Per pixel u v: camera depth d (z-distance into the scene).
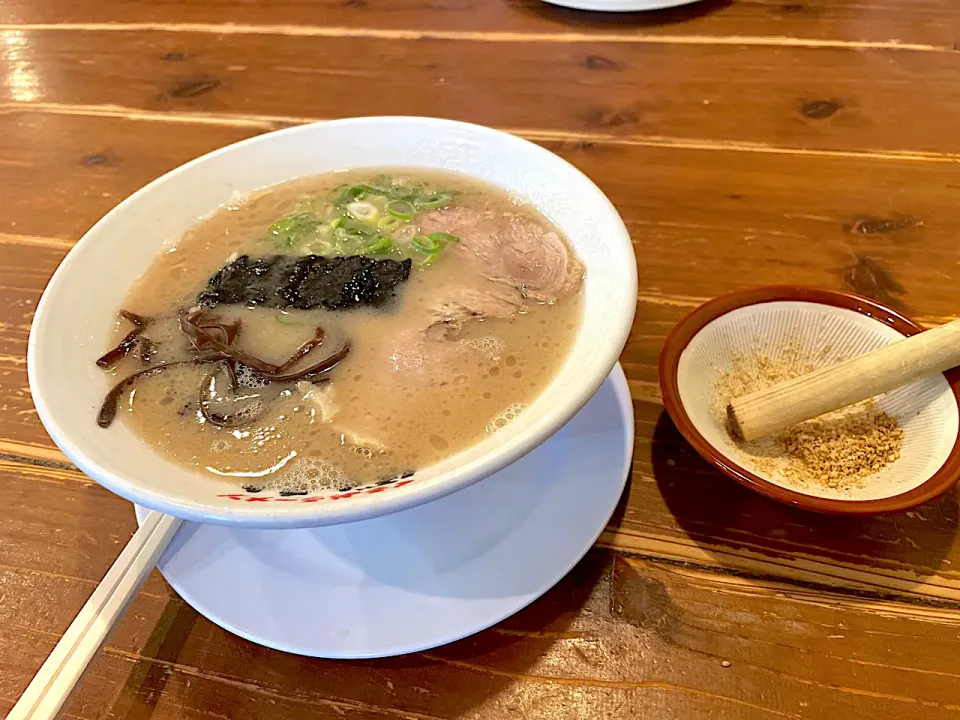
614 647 0.24
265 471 0.24
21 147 0.49
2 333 0.37
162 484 0.22
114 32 0.59
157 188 0.33
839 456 0.28
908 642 0.24
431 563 0.26
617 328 0.24
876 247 0.37
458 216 0.34
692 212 0.40
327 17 0.59
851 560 0.26
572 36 0.54
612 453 0.29
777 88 0.47
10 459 0.31
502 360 0.28
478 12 0.58
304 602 0.25
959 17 0.52
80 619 0.24
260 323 0.30
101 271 0.30
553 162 0.32
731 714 0.23
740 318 0.32
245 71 0.54
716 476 0.29
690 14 0.55
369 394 0.27
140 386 0.27
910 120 0.44
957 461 0.25
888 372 0.27
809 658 0.24
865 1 0.54
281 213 0.35
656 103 0.47
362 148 0.36
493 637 0.25
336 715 0.23
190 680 0.24
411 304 0.30
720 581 0.26
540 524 0.26
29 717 0.22
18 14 0.63
